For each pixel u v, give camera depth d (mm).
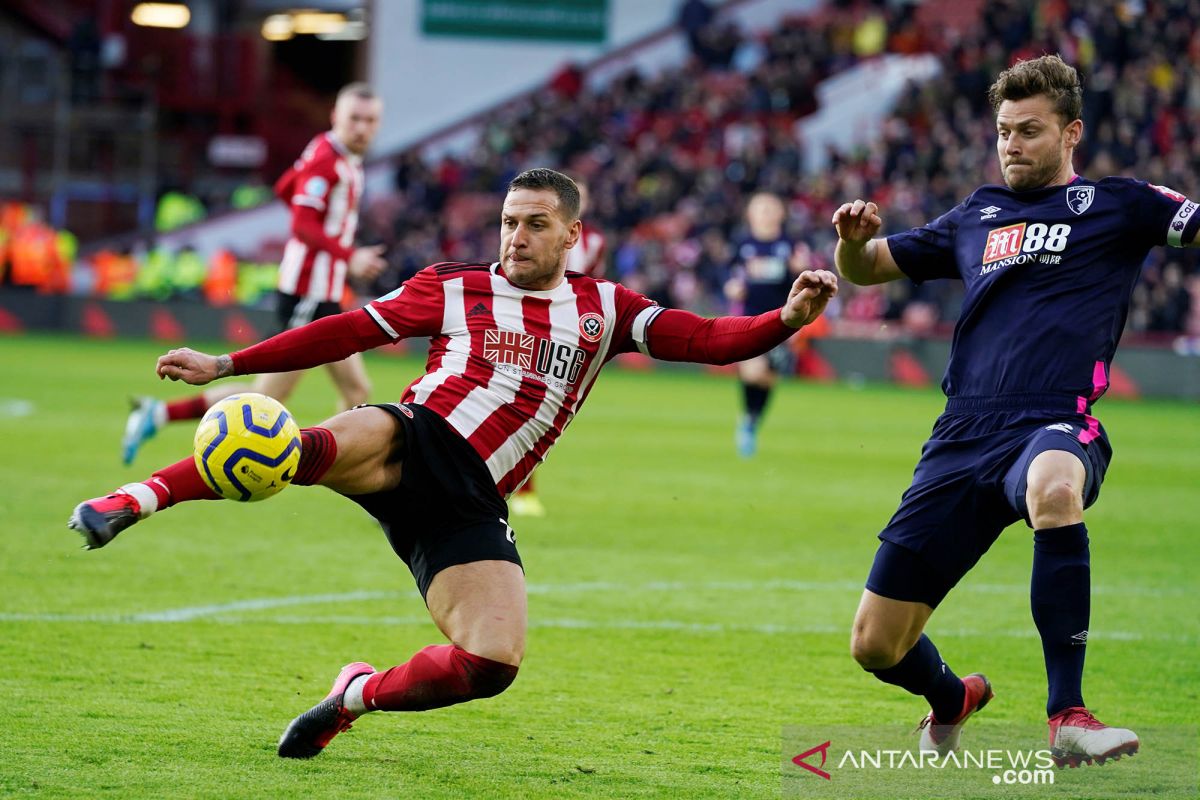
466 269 16000
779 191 101250
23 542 29172
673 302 98375
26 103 127500
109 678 18969
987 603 27062
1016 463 15531
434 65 128750
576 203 15773
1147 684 20734
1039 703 19406
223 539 31062
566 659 21281
